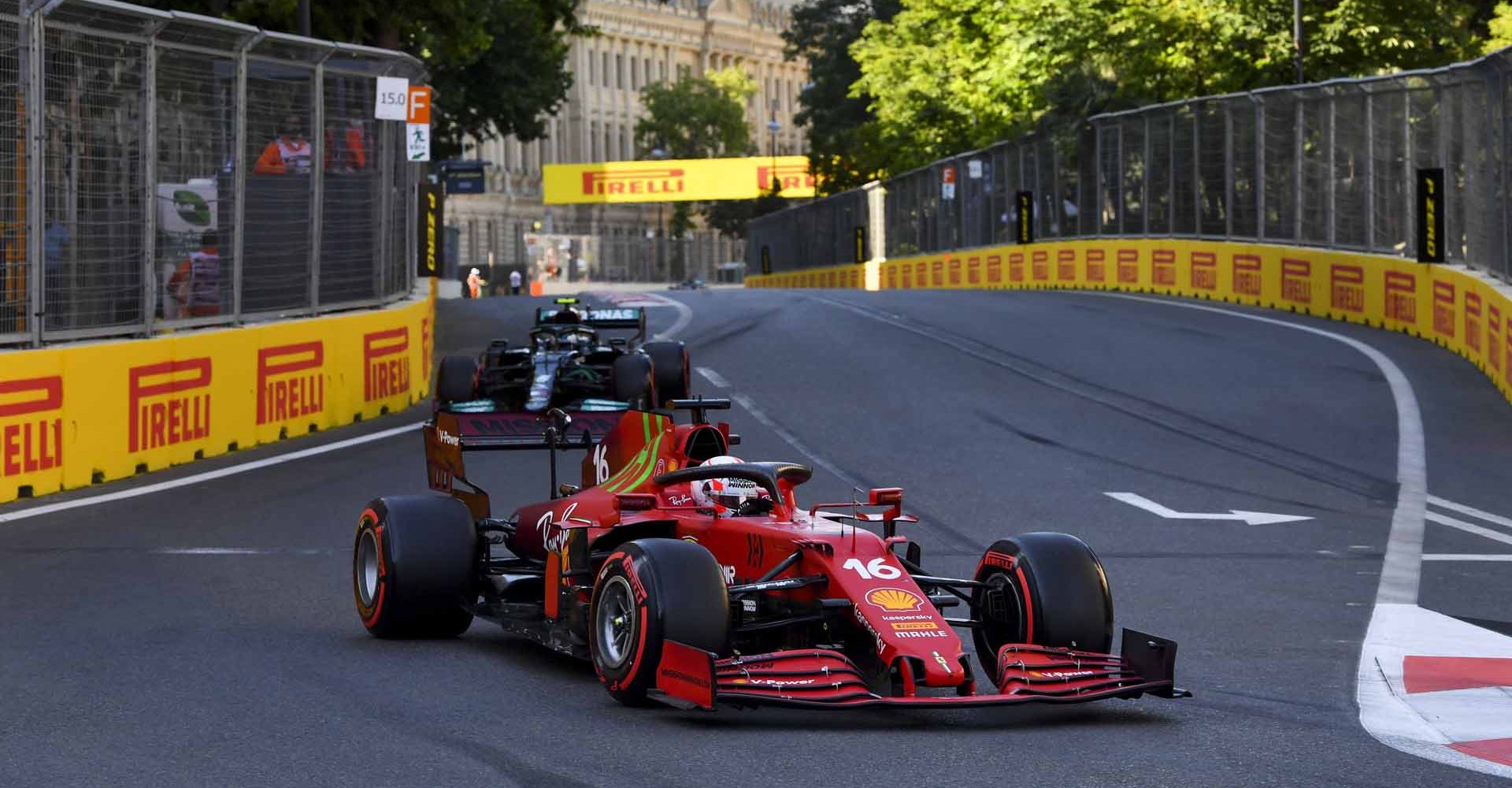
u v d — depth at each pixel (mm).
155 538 11531
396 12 30422
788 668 6566
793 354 25016
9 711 6812
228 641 8328
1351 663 8133
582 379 16703
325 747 6246
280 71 17438
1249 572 10789
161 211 15344
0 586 9797
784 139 139375
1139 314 31484
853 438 17172
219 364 15836
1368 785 5875
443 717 6742
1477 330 22297
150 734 6430
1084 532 12273
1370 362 23078
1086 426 18062
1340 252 29531
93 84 14281
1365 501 13867
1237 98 34531
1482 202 23359
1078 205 43688
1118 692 6609
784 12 139750
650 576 6691
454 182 40469
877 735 6512
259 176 17047
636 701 6906
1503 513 13367
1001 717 6898
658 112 113688
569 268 101938
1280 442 17031
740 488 7801
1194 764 6113
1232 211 35094
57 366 13523
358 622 8922
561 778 5824
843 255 70625
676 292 41812
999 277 49500
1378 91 28328
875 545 7086
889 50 65500
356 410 18625
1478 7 51188
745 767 5984
